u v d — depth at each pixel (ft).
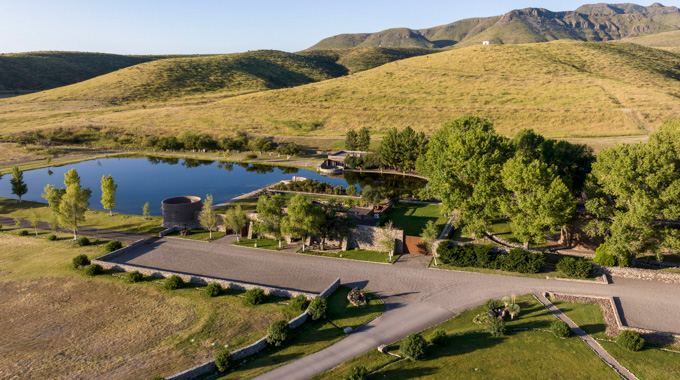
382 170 375.45
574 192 205.57
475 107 546.26
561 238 177.17
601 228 150.61
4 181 342.03
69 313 129.59
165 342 112.57
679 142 139.95
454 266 160.45
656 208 138.72
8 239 199.21
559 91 560.20
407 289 142.31
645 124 438.40
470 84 634.02
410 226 201.16
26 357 106.93
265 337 110.83
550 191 148.15
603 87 552.00
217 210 238.27
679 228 176.86
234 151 469.16
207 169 394.93
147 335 116.37
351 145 436.35
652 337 107.14
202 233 204.54
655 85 555.69
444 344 106.83
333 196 268.41
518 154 195.52
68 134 507.71
